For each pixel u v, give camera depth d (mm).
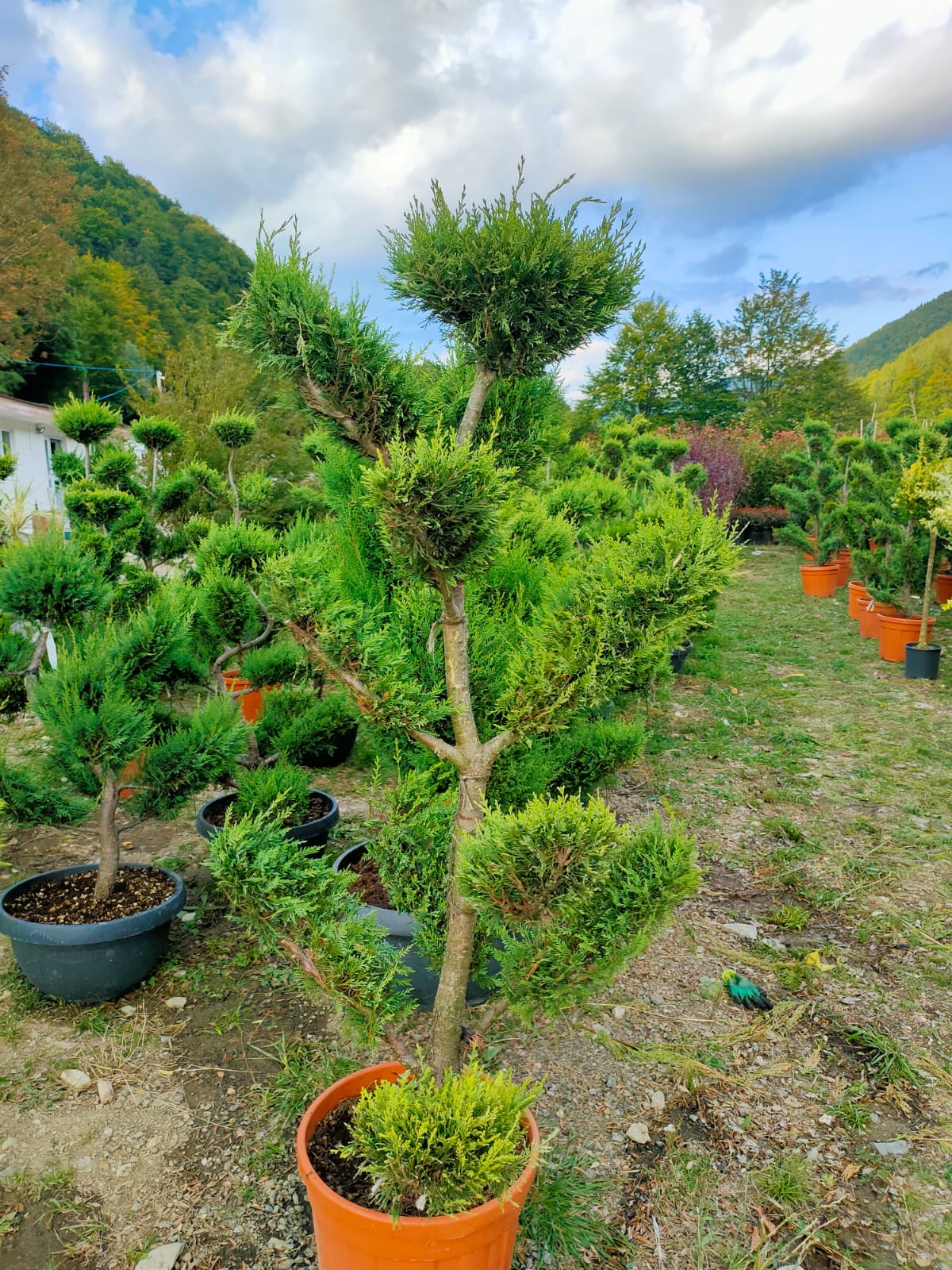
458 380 2486
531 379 2297
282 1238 2102
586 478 8281
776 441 25234
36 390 32406
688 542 1850
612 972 1833
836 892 4035
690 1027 3027
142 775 3248
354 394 2010
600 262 1934
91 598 3289
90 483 5711
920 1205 2250
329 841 4391
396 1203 1584
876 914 3807
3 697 4203
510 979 1932
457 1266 1659
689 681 8336
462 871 1745
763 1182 2322
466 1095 1644
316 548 3389
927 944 3553
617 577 1911
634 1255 2092
